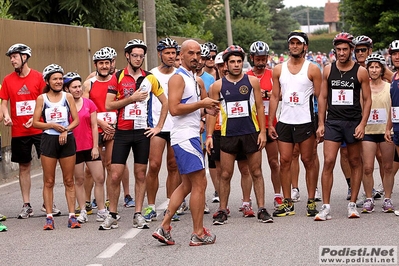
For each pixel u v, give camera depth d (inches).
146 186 454.3
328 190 435.5
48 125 434.0
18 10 1044.5
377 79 463.8
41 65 764.6
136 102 431.8
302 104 445.1
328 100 441.1
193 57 363.9
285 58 3093.0
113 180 431.2
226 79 434.3
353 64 436.1
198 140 366.9
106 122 482.6
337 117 436.1
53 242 399.2
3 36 680.4
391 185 457.1
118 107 430.9
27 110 494.6
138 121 431.5
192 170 364.5
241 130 430.6
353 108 434.9
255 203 510.6
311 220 434.9
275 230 406.9
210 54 531.5
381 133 456.8
